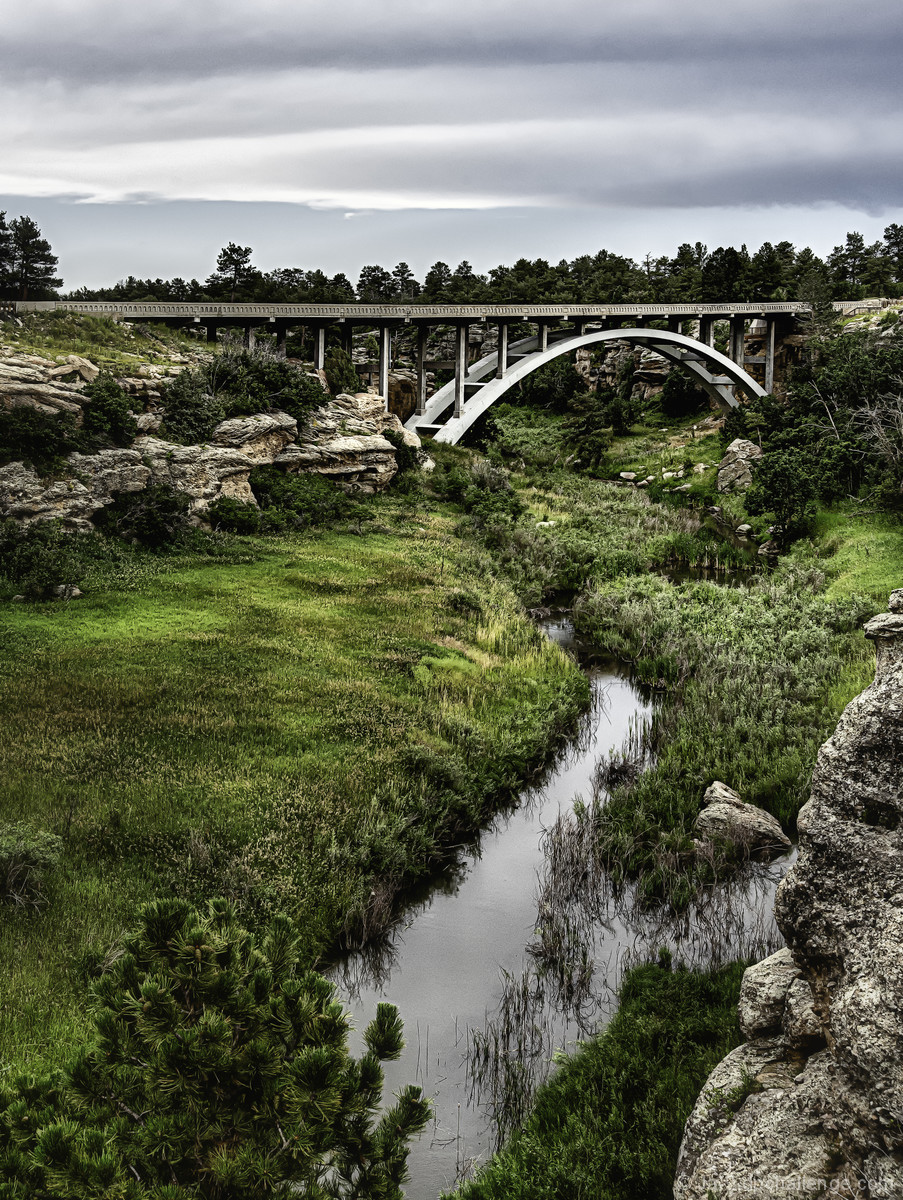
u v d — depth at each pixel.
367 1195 8.95
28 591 34.38
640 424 110.38
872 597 42.00
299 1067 8.43
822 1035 10.15
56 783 20.84
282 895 18.00
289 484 52.72
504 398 128.38
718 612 40.62
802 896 9.97
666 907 19.25
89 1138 7.65
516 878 21.06
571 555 52.53
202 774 21.94
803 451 64.06
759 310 98.00
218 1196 8.17
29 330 50.75
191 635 31.86
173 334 62.72
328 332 85.19
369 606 37.44
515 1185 11.73
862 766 9.72
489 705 29.28
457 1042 15.58
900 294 120.19
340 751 24.08
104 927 16.19
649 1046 14.33
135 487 43.16
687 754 25.91
